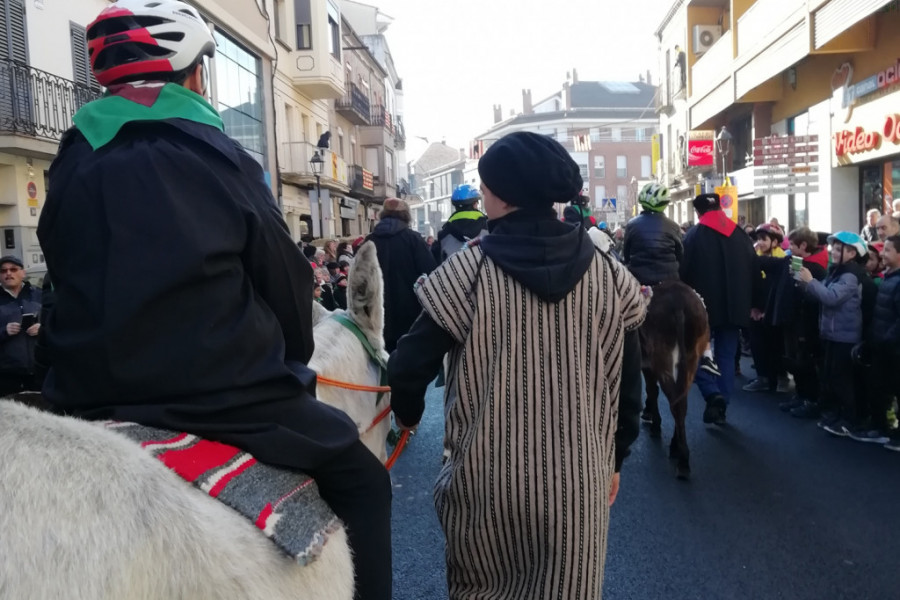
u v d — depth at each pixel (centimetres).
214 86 1750
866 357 635
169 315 144
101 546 113
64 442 122
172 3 175
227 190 157
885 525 462
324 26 2558
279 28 2436
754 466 583
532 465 204
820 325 672
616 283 218
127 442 130
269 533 137
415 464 610
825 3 1313
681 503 509
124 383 140
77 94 1177
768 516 482
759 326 843
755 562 417
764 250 868
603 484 212
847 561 416
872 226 1045
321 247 1786
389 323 634
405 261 634
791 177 1293
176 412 142
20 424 123
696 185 2495
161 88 166
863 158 1412
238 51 1956
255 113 2100
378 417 282
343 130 3466
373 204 4100
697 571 408
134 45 166
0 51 1029
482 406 210
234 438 147
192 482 135
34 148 1070
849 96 1459
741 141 2288
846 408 656
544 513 204
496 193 220
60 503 114
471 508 212
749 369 989
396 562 434
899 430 622
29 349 608
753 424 712
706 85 2209
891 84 1297
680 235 702
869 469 569
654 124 6700
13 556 107
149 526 120
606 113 6644
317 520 150
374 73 4144
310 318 182
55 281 153
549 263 208
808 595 380
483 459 207
